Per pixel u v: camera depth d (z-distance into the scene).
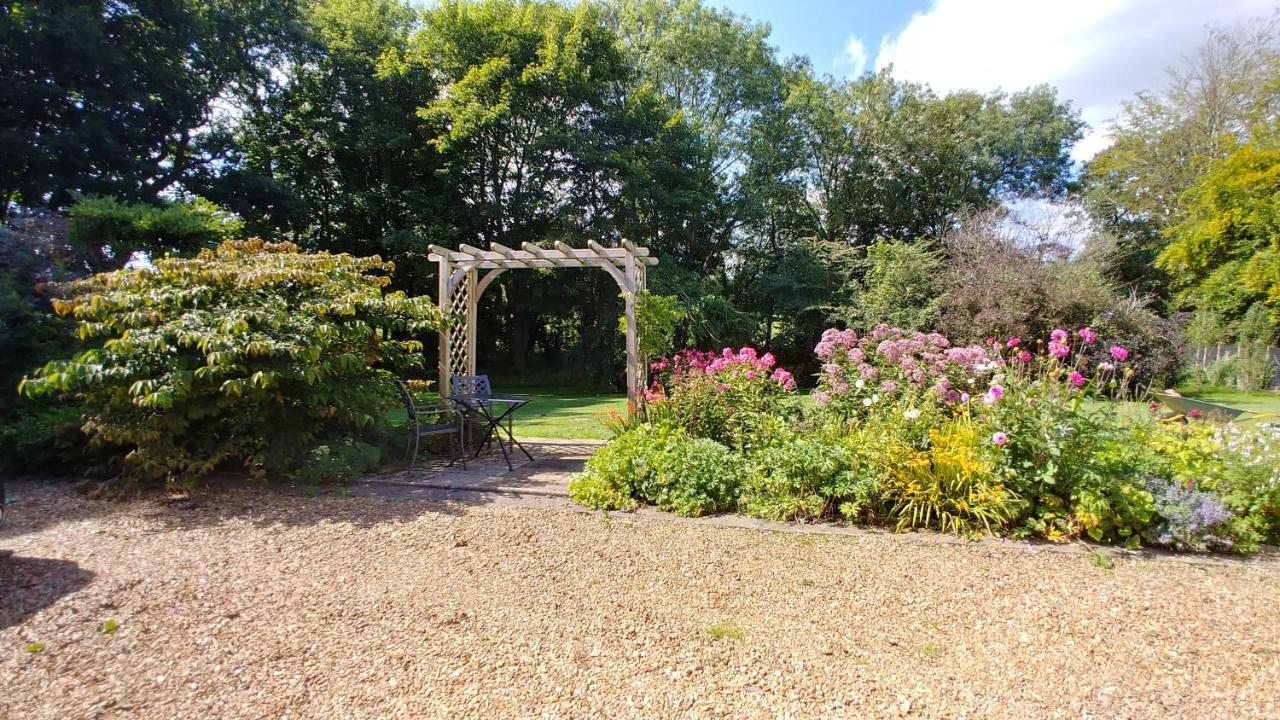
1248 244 11.59
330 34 13.97
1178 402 4.82
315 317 4.45
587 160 14.30
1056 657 2.00
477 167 15.63
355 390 4.67
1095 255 13.20
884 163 19.42
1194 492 3.09
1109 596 2.48
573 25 14.88
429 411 5.52
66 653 2.08
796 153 18.86
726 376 4.83
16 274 5.50
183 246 7.03
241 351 3.84
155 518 3.63
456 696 1.80
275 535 3.33
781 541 3.17
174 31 11.09
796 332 16.83
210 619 2.33
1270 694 1.78
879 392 4.22
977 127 19.42
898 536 3.23
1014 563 2.86
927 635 2.16
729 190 18.45
